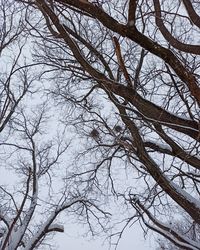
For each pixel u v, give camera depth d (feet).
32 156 45.98
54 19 18.40
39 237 40.91
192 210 20.90
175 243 24.57
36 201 40.73
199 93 16.05
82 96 33.86
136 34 16.22
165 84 22.80
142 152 21.85
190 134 18.16
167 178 21.66
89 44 24.32
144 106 18.70
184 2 18.08
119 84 18.74
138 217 26.30
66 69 25.70
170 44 18.72
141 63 26.37
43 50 35.91
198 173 26.78
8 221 37.96
